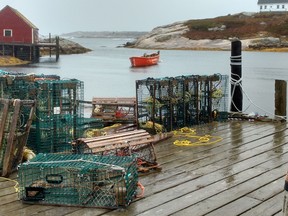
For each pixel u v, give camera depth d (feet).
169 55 302.04
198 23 428.56
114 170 20.16
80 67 192.13
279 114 41.98
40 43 231.71
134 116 40.27
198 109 39.68
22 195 20.97
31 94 29.19
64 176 20.79
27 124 26.02
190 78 37.96
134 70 179.83
